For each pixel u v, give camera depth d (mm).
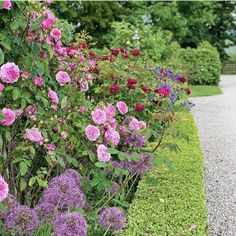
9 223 2207
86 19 19312
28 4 2658
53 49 2994
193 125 6105
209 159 5602
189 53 17859
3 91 2650
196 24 22516
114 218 2498
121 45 11969
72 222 2154
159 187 3354
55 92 3033
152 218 2795
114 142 2867
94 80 4227
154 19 20062
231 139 6840
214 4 23344
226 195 4242
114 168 2957
